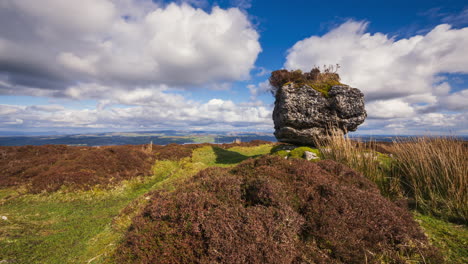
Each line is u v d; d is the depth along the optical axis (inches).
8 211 298.7
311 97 487.5
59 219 275.6
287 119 495.8
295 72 569.6
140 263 133.6
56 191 382.3
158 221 156.3
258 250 119.0
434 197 213.2
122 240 189.3
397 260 133.6
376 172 272.7
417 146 266.7
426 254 135.6
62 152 698.2
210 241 125.1
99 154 555.2
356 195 171.3
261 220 135.5
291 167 215.5
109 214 294.2
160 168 579.2
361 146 319.9
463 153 232.1
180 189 193.6
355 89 471.8
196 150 845.8
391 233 149.7
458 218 186.1
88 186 402.9
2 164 539.2
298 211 159.2
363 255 131.4
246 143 1063.0
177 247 133.0
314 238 142.2
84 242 209.2
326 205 156.6
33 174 462.0
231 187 176.7
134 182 458.6
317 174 206.7
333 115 477.4
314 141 497.4
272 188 163.2
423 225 180.7
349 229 144.2
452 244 150.3
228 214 139.6
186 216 145.8
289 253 124.3
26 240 209.3
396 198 230.7
